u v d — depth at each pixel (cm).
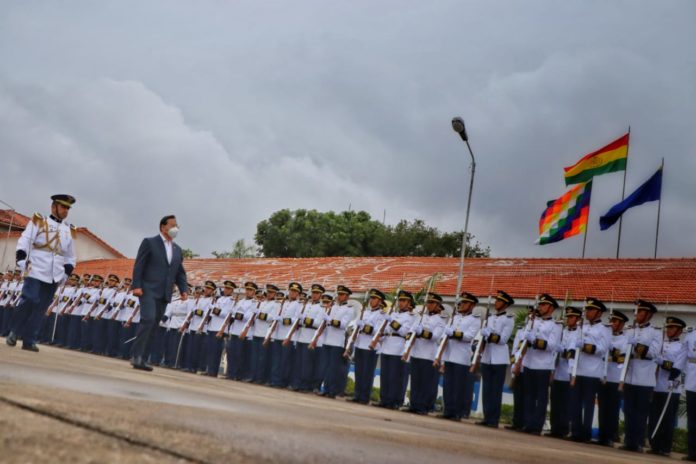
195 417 425
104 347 2111
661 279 2067
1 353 811
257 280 3080
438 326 1397
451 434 741
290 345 1633
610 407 1246
